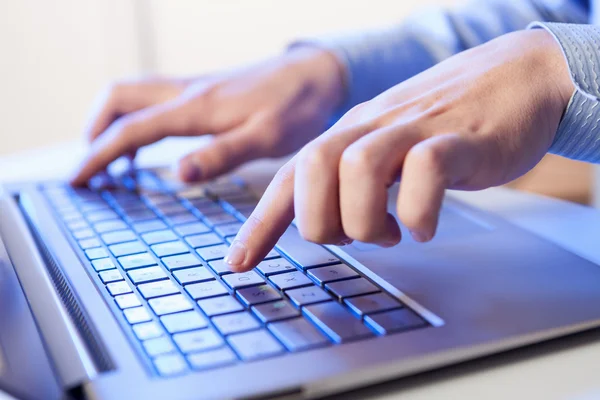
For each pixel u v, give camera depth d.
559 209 0.54
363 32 0.76
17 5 1.38
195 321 0.31
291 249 0.41
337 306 0.33
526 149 0.37
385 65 0.73
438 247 0.41
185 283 0.36
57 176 0.67
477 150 0.34
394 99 0.40
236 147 0.63
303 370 0.27
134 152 0.66
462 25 0.74
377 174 0.31
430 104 0.36
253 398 0.25
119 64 1.49
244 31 1.52
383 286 0.35
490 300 0.33
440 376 0.29
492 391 0.28
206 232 0.46
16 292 0.36
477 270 0.37
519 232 0.44
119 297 0.34
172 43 1.51
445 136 0.32
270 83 0.68
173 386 0.26
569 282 0.36
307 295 0.34
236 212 0.51
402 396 0.27
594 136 0.41
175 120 0.65
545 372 0.29
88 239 0.45
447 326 0.30
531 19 0.72
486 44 0.44
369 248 0.41
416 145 0.31
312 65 0.70
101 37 1.46
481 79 0.38
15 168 0.74
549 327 0.31
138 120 0.64
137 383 0.26
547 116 0.38
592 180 0.70
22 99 1.44
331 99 0.71
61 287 0.37
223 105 0.66
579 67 0.39
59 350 0.29
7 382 0.26
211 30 1.51
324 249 0.41
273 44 1.53
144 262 0.40
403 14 1.51
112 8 1.45
